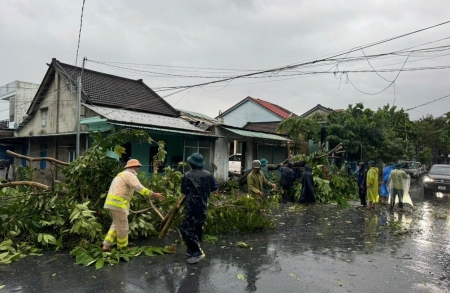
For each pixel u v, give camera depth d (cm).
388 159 2470
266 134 2050
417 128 3456
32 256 556
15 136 1981
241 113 3284
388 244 704
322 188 1366
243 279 477
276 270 519
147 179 770
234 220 774
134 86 2053
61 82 1747
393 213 1137
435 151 4841
